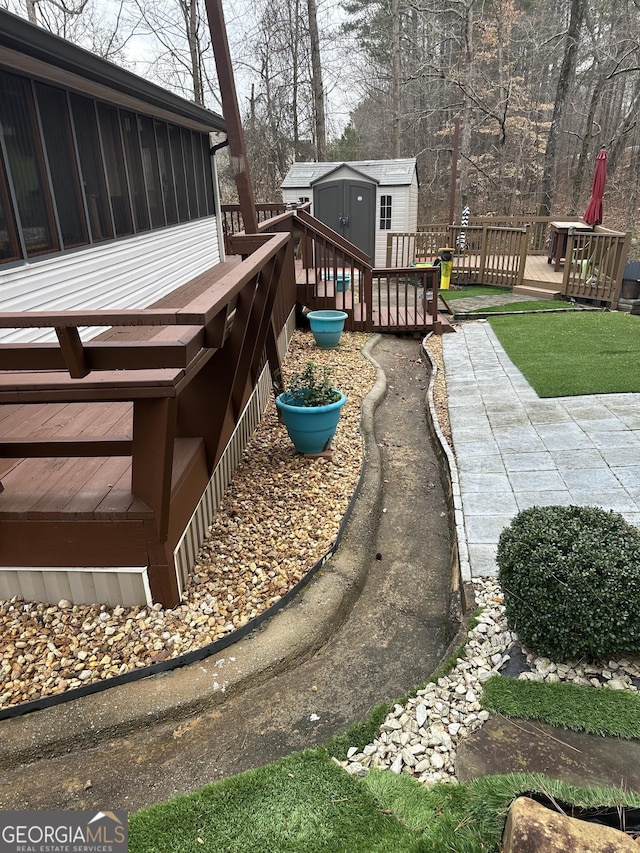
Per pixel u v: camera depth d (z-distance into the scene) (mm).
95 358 2277
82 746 2311
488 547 3420
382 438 5547
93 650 2666
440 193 27344
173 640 2729
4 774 2209
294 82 21156
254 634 2834
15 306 3816
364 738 2215
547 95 24203
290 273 8070
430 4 21875
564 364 6699
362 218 14266
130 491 2854
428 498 4453
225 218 11234
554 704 2266
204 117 6871
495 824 1774
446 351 7824
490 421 5332
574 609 2395
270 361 5711
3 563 2830
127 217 5629
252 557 3426
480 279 12500
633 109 20469
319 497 4145
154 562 2805
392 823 1828
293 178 14609
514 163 23203
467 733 2189
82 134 4656
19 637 2732
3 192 3643
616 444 4637
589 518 2730
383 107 26344
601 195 11672
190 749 2285
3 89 3605
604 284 9898
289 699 2547
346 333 8734
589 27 19000
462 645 2684
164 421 2480
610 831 1558
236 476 4414
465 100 19969
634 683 2373
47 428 3455
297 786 1986
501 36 20750
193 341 2346
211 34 6328
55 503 2750
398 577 3533
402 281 12086
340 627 3082
